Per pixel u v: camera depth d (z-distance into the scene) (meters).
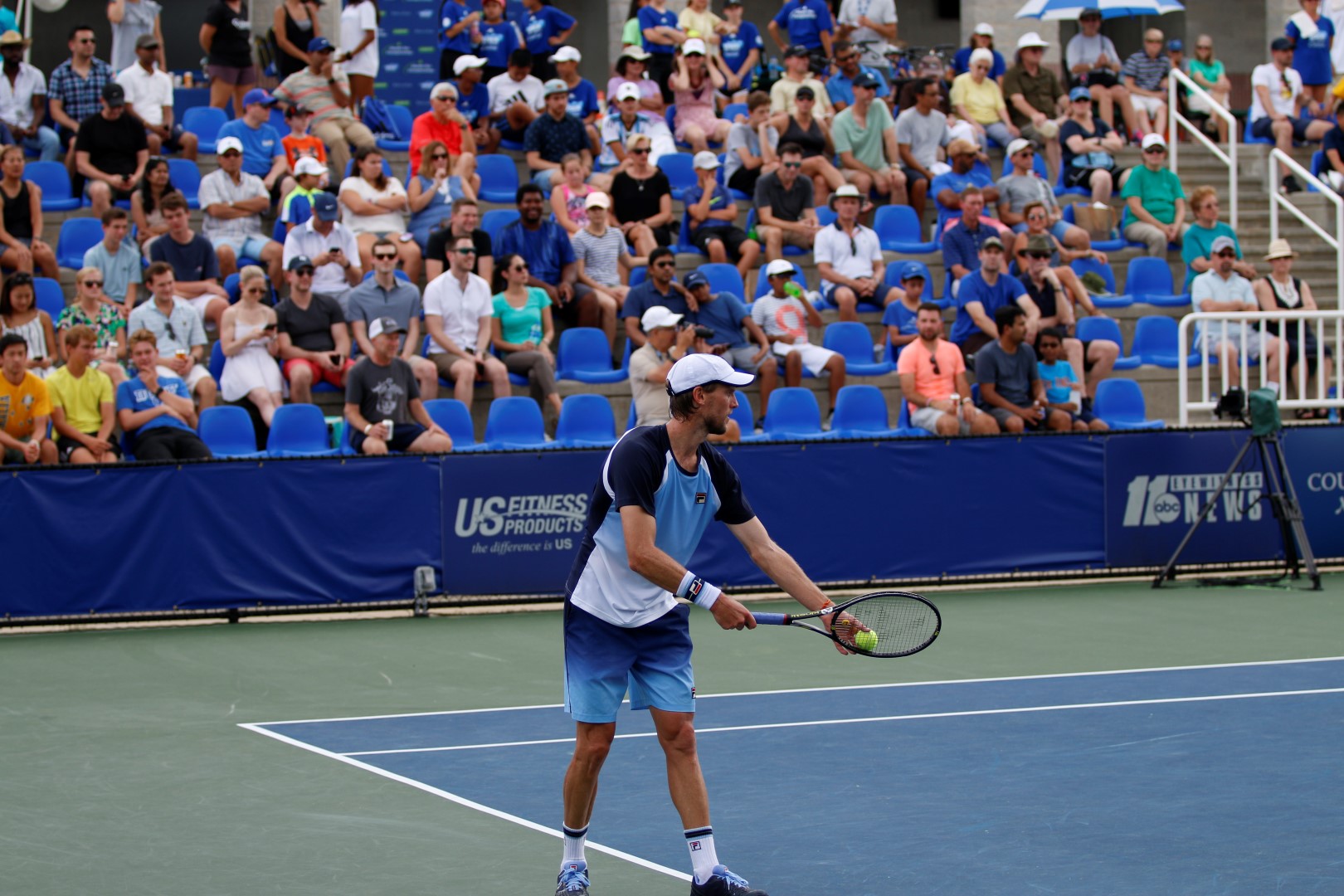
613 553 7.03
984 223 21.27
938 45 31.55
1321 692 11.92
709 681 12.56
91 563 14.90
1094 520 17.58
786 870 7.51
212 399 17.36
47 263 18.67
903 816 8.47
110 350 17.28
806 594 7.29
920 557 16.95
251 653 13.86
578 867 7.07
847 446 16.69
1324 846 7.84
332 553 15.42
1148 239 23.02
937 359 18.30
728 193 21.70
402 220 19.97
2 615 14.70
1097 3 25.16
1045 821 8.36
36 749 10.27
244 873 7.52
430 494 15.68
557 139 21.61
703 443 7.20
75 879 7.44
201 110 22.50
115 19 22.44
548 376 18.38
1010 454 17.25
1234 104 33.50
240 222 19.64
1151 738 10.35
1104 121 25.12
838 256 20.88
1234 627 14.95
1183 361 19.14
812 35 25.19
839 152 22.78
